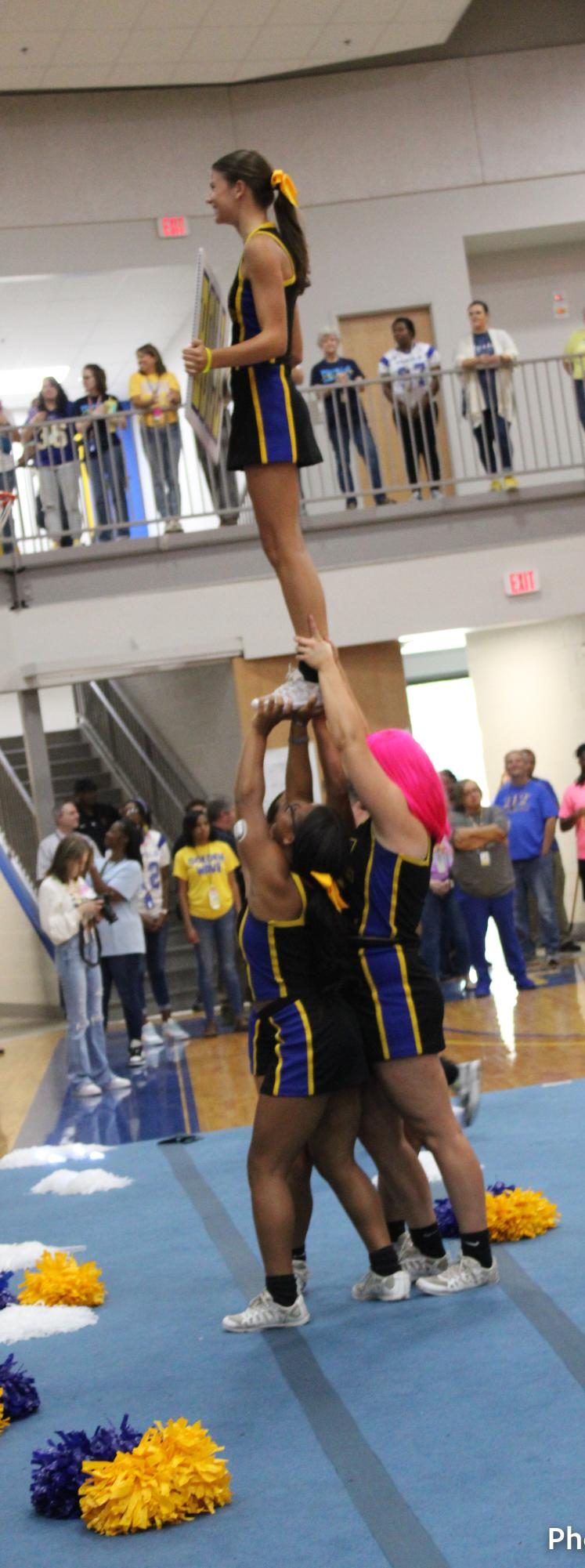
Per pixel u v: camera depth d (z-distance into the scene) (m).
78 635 12.88
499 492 13.38
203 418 4.12
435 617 13.34
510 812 13.48
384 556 13.32
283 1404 3.90
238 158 4.10
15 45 14.24
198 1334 4.64
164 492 13.19
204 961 11.87
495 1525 3.03
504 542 13.45
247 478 4.04
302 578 4.09
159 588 12.99
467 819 12.04
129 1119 8.82
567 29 16.36
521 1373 3.89
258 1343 4.46
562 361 13.83
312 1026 4.41
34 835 15.16
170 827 15.81
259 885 4.41
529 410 13.42
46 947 13.95
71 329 17.92
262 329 3.93
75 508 13.11
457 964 12.56
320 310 15.95
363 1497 3.25
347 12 14.54
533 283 16.83
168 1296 5.13
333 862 4.43
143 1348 4.56
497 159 16.20
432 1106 4.65
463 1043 9.80
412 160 16.08
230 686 13.24
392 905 4.53
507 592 13.40
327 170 15.99
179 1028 12.66
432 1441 3.52
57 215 15.55
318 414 13.62
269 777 13.10
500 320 16.72
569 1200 5.68
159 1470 3.31
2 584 12.81
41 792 13.10
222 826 12.28
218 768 14.03
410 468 13.51
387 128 16.06
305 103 15.96
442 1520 3.08
